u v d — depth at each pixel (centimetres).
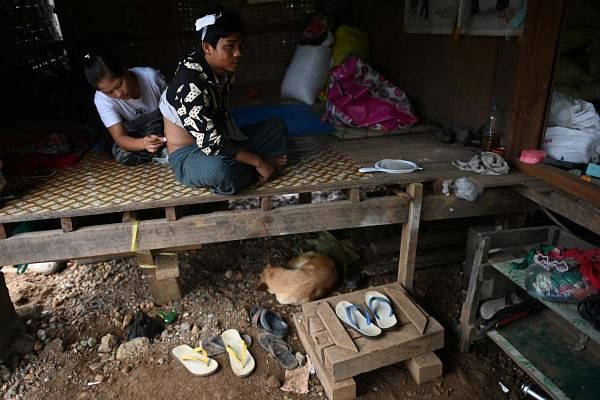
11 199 248
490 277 234
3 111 402
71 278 318
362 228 361
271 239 358
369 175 270
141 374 238
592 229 223
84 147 338
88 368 243
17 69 441
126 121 290
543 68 262
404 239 276
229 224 251
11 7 439
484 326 243
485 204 273
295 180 265
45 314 281
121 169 293
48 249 239
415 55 415
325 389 224
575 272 207
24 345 252
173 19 515
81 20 504
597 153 275
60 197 250
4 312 248
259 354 250
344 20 552
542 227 244
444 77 371
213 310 282
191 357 244
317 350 231
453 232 329
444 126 378
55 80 453
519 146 280
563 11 250
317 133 372
